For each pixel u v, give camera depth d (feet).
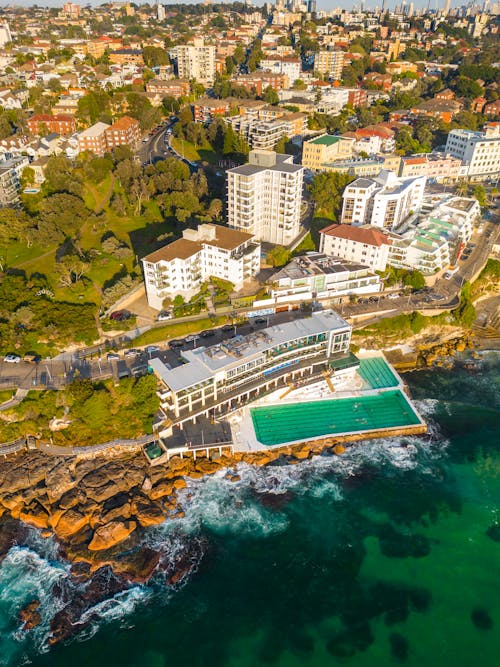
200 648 313.32
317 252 609.42
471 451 440.04
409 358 541.34
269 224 630.33
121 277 548.72
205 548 364.99
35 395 428.15
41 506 381.60
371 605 338.13
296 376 491.31
